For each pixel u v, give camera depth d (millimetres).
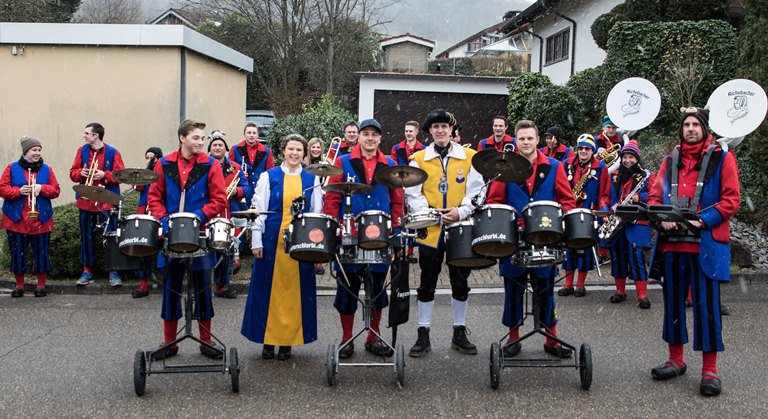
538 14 25938
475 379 5895
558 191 5988
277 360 6453
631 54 16484
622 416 5070
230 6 34906
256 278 6316
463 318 6664
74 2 37938
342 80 35219
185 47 14148
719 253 5477
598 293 9242
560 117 16969
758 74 12688
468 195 6254
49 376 6008
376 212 5441
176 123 14203
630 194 8406
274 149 18734
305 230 5391
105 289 9445
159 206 6141
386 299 6586
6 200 9102
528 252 5348
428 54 41062
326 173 5570
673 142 13891
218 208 6121
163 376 5988
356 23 35719
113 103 14281
